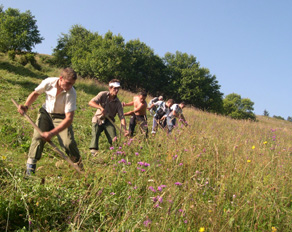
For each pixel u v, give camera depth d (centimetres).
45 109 441
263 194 396
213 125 1208
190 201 358
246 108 7631
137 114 753
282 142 971
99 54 4650
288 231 367
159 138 623
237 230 347
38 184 341
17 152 584
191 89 5200
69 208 339
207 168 498
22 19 3503
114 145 583
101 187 367
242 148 617
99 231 302
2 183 348
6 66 2191
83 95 1634
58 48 5588
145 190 388
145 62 5000
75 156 451
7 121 788
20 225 306
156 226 306
